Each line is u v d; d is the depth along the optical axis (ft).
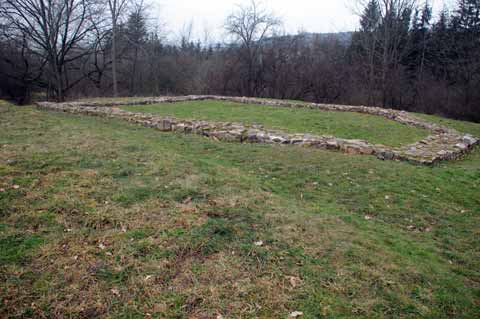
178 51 117.39
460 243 13.67
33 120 27.14
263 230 11.82
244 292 8.72
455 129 42.34
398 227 14.65
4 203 12.00
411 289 9.68
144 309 7.96
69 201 12.52
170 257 9.87
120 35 91.66
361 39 93.71
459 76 83.25
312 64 96.02
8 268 8.86
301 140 26.27
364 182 19.10
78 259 9.46
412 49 94.99
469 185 19.85
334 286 9.29
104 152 18.75
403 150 25.50
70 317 7.57
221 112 46.52
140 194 13.65
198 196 13.93
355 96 89.92
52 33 77.82
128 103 50.14
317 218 13.51
